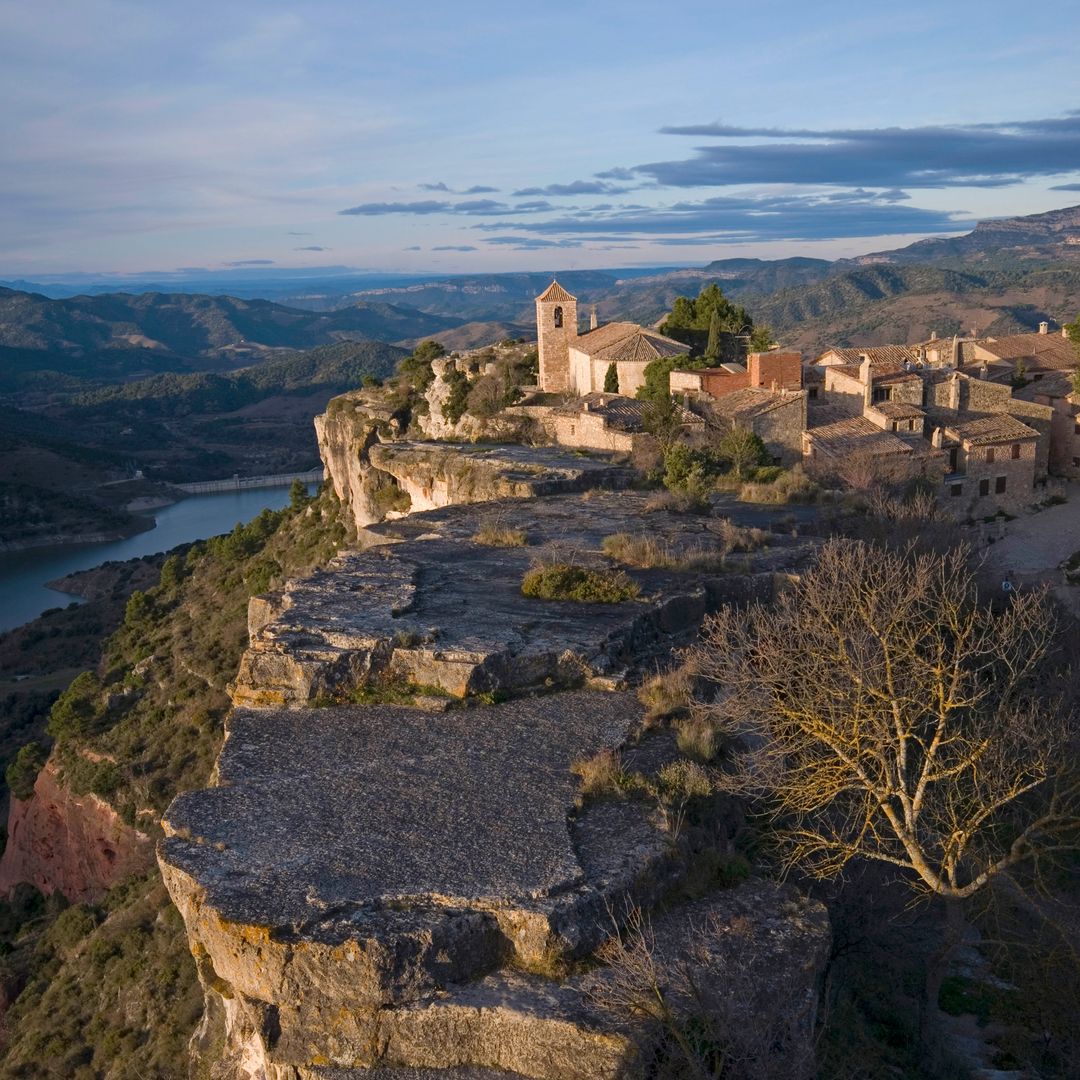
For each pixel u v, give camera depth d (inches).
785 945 558.3
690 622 979.9
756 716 776.3
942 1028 722.8
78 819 2386.8
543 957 524.4
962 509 2310.5
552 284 3255.4
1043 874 883.4
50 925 2014.0
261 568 3280.0
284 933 512.1
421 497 2197.3
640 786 665.6
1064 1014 708.7
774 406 2208.4
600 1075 473.7
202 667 2701.8
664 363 2623.0
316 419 3710.6
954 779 799.7
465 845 592.7
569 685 826.2
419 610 944.3
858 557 1024.2
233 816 625.3
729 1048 478.6
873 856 709.9
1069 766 847.1
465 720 764.6
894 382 2488.9
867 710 745.0
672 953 543.8
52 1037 1153.4
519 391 3203.7
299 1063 503.2
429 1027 500.4
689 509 1493.6
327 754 710.5
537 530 1338.6
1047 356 3132.4
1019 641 1091.3
